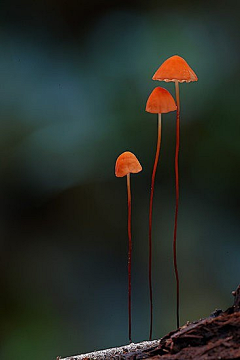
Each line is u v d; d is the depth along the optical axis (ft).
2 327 2.30
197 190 2.57
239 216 2.52
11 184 2.56
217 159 2.55
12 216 2.53
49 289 2.45
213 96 2.59
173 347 1.23
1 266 2.45
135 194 2.58
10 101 2.64
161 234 2.52
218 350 1.21
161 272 2.47
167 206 2.56
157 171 2.59
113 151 2.60
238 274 2.44
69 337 2.33
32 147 2.60
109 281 2.49
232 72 2.62
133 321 2.39
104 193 2.59
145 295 2.44
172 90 2.60
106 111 2.65
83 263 2.52
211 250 2.49
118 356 1.27
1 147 2.57
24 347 2.25
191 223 2.53
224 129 2.56
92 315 2.42
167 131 2.59
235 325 1.22
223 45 2.64
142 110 2.61
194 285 2.43
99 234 2.56
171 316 2.36
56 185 2.59
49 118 2.65
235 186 2.54
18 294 2.41
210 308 2.36
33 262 2.50
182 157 2.58
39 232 2.55
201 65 2.62
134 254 2.52
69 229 2.56
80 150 2.61
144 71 2.64
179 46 2.64
